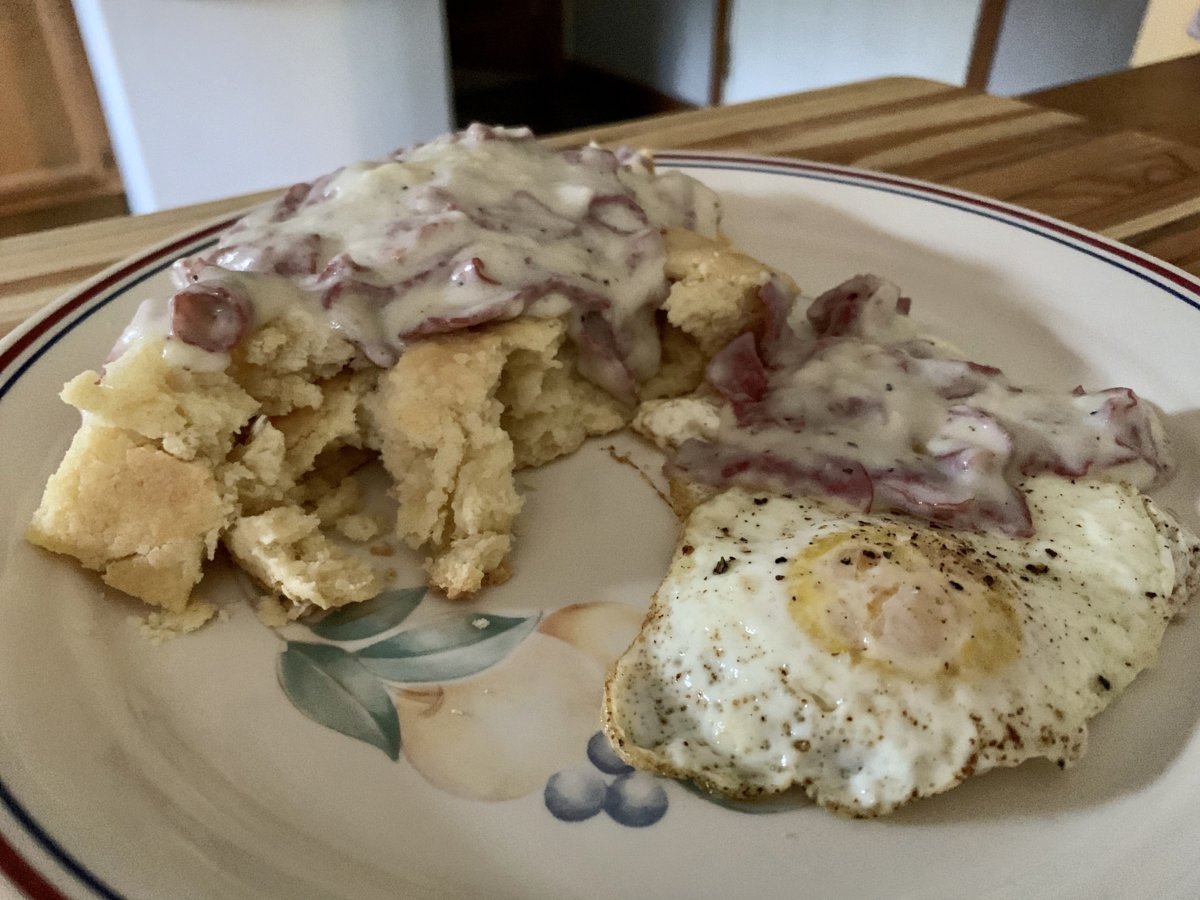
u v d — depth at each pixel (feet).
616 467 0.75
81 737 0.50
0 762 0.46
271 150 1.61
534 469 0.76
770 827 0.50
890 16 2.15
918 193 0.97
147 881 0.42
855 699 0.52
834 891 0.47
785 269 0.93
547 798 0.52
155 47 1.45
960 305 0.87
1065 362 0.80
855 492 0.66
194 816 0.48
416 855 0.49
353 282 0.68
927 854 0.48
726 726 0.53
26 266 0.93
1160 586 0.59
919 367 0.75
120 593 0.61
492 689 0.58
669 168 1.05
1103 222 0.97
